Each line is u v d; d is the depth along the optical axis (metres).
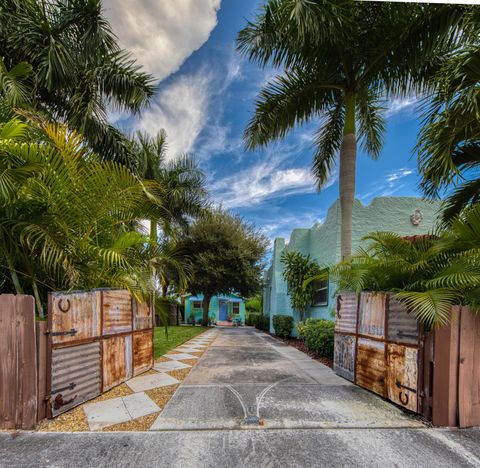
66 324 3.35
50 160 3.54
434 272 3.98
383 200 8.64
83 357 3.61
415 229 8.52
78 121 7.05
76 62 6.65
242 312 27.92
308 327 7.84
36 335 3.03
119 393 3.98
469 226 3.56
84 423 3.03
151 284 5.05
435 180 4.16
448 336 3.13
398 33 5.53
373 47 5.89
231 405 3.52
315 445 2.61
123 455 2.43
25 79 5.86
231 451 2.49
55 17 6.34
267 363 6.03
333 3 5.10
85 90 7.07
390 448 2.58
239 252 16.77
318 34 5.34
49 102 7.34
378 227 8.49
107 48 6.70
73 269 3.67
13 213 3.51
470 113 3.53
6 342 2.97
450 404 3.05
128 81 7.48
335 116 7.73
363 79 6.36
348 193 6.45
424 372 3.28
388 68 6.08
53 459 2.37
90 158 4.12
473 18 4.23
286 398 3.80
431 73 5.86
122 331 4.48
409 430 2.95
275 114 6.89
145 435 2.77
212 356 6.76
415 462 2.37
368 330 4.26
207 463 2.31
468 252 3.38
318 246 10.48
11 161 3.11
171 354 7.00
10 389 2.93
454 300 3.55
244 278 17.12
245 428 2.92
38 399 3.00
